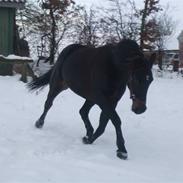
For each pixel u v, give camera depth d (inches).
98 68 161.8
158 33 752.3
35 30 741.9
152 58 152.2
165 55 952.3
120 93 163.6
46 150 161.2
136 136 196.1
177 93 379.2
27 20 744.3
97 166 145.8
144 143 183.8
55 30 726.5
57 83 197.3
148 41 746.8
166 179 137.1
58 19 724.7
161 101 320.8
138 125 222.7
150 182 132.3
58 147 167.2
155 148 176.4
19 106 259.9
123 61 151.7
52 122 215.5
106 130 203.6
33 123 209.0
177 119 248.7
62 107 265.6
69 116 236.1
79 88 177.5
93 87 164.1
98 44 701.9
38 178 128.1
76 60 178.2
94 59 166.1
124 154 157.2
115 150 168.1
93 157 156.6
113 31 705.0
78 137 186.4
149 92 374.9
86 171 138.9
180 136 201.2
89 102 181.6
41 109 253.8
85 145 173.6
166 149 175.9
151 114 260.5
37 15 737.6
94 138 175.2
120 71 158.1
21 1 463.5
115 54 154.6
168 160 160.2
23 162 143.6
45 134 188.2
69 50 191.6
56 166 141.9
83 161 150.1
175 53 1184.2
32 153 155.3
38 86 208.5
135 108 147.6
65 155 156.8
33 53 744.3
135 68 147.6
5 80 390.6
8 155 150.6
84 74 171.9
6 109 246.4
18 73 442.3
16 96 299.0
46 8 715.4
